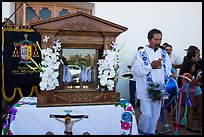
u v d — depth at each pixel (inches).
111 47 103.9
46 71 96.3
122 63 245.1
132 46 249.4
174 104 139.2
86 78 104.4
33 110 95.2
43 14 238.1
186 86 128.2
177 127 126.3
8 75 173.8
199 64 169.6
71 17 99.0
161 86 124.6
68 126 96.0
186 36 266.7
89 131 97.6
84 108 98.1
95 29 101.0
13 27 173.9
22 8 228.4
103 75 101.0
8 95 174.4
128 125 100.6
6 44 173.0
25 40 175.6
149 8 253.9
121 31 103.6
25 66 176.4
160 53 126.7
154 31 123.5
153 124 130.4
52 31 97.2
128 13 248.4
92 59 105.3
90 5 243.4
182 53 265.9
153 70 124.0
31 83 178.2
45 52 96.8
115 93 102.6
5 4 214.8
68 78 102.4
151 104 125.6
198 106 165.2
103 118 99.3
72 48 102.7
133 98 226.5
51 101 96.8
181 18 263.7
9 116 96.3
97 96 100.8
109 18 244.2
